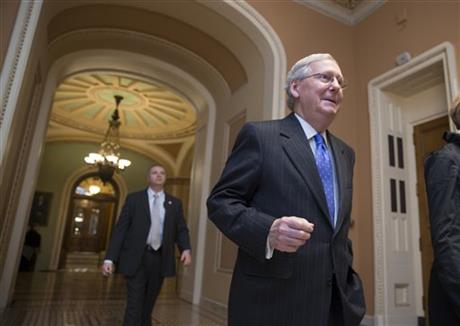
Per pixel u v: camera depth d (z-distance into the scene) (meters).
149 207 3.10
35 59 3.39
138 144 12.91
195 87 6.33
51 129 11.78
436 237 1.24
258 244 0.96
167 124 11.39
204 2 4.54
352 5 5.18
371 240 4.30
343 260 1.14
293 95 1.39
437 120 4.28
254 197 1.17
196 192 6.30
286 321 1.02
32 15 3.02
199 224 5.86
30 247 11.24
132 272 2.88
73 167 12.79
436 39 3.93
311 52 4.79
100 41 5.67
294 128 1.28
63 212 12.42
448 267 1.18
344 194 1.24
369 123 4.61
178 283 6.66
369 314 4.12
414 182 4.46
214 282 5.11
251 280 1.08
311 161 1.20
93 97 9.77
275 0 4.77
